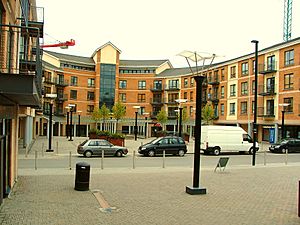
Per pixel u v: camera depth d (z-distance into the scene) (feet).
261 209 31.22
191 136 201.77
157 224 26.07
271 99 141.38
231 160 81.76
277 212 30.12
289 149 103.96
